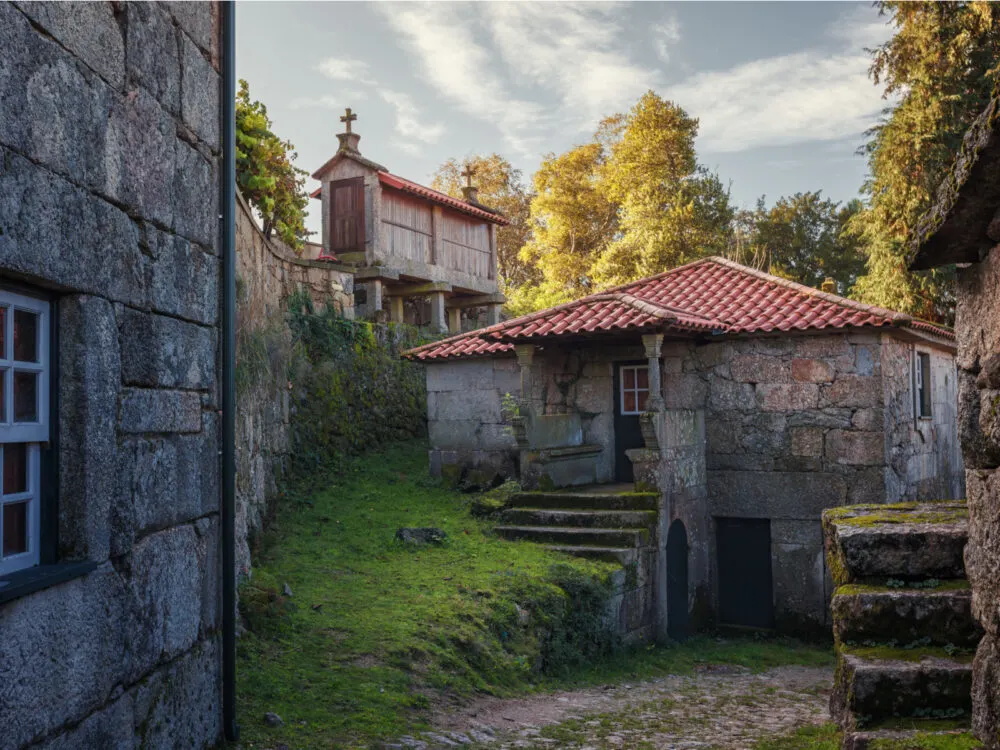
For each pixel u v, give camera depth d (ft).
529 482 41.96
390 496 45.27
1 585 10.52
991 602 11.18
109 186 13.20
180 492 15.69
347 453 51.03
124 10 13.76
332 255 59.47
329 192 63.00
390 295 68.08
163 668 14.79
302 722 18.48
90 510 12.43
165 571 14.94
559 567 33.14
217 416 17.60
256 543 33.09
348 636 24.59
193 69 16.65
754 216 128.26
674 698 27.02
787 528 41.73
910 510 19.57
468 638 26.08
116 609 13.14
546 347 46.09
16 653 10.56
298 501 41.98
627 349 45.24
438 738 19.13
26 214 10.91
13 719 10.46
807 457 41.55
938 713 13.94
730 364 43.37
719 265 51.21
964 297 12.17
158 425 14.87
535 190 132.87
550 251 122.62
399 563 33.76
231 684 17.24
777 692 28.50
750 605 43.27
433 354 48.91
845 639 16.01
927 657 14.83
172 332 15.53
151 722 14.21
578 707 24.75
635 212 103.50
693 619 40.86
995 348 10.92
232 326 18.03
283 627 24.25
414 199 65.82
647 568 36.73
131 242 13.97
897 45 69.31
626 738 21.17
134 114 14.12
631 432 45.50
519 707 23.75
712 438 43.62
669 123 105.29
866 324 39.68
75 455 12.36
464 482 47.16
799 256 122.52
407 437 57.00
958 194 10.46
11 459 11.65
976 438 11.74
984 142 9.66
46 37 11.44
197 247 16.76
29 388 11.98
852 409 40.81
